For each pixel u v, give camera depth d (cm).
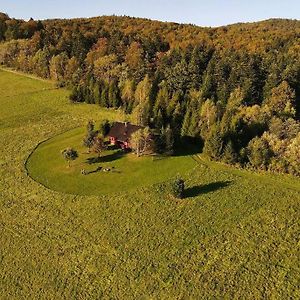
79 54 14875
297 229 6325
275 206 6862
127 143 8712
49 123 10662
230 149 8100
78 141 9344
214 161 8331
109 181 7675
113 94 11631
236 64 12031
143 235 6294
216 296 5225
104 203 7056
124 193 7306
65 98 12625
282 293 5250
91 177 7812
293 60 12012
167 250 5988
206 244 6078
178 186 7000
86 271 5662
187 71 11975
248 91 11000
